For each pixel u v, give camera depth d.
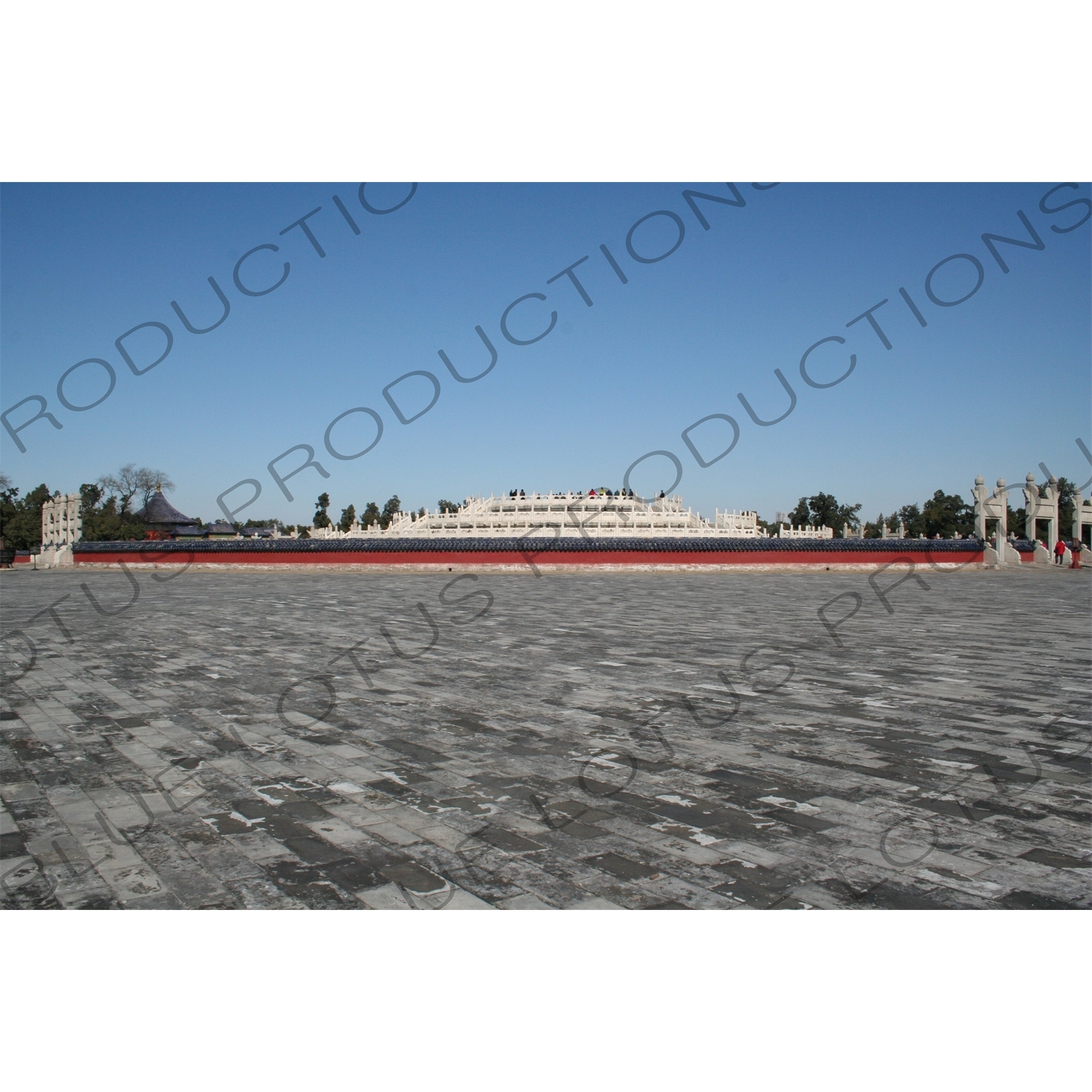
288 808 5.47
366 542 43.59
